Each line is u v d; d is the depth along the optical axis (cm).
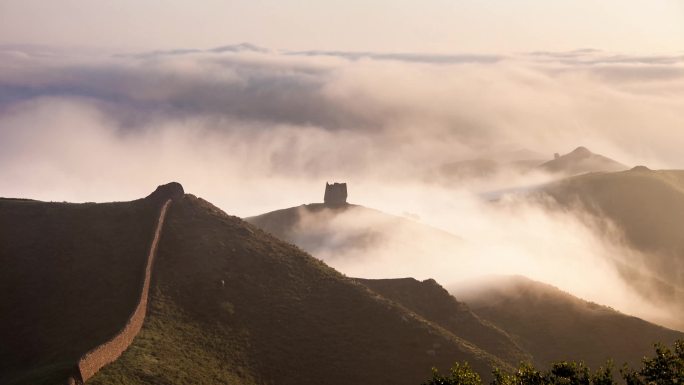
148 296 8775
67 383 6188
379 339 8925
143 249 9562
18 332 8238
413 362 8600
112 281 8950
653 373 4578
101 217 10200
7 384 6844
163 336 8038
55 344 7900
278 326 8894
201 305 8925
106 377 6644
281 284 9681
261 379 7962
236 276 9588
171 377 7075
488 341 10106
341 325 9094
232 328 8675
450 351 8838
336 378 8231
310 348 8631
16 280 9031
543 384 4759
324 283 9894
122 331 7550
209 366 7731
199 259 9712
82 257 9394
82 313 8406
